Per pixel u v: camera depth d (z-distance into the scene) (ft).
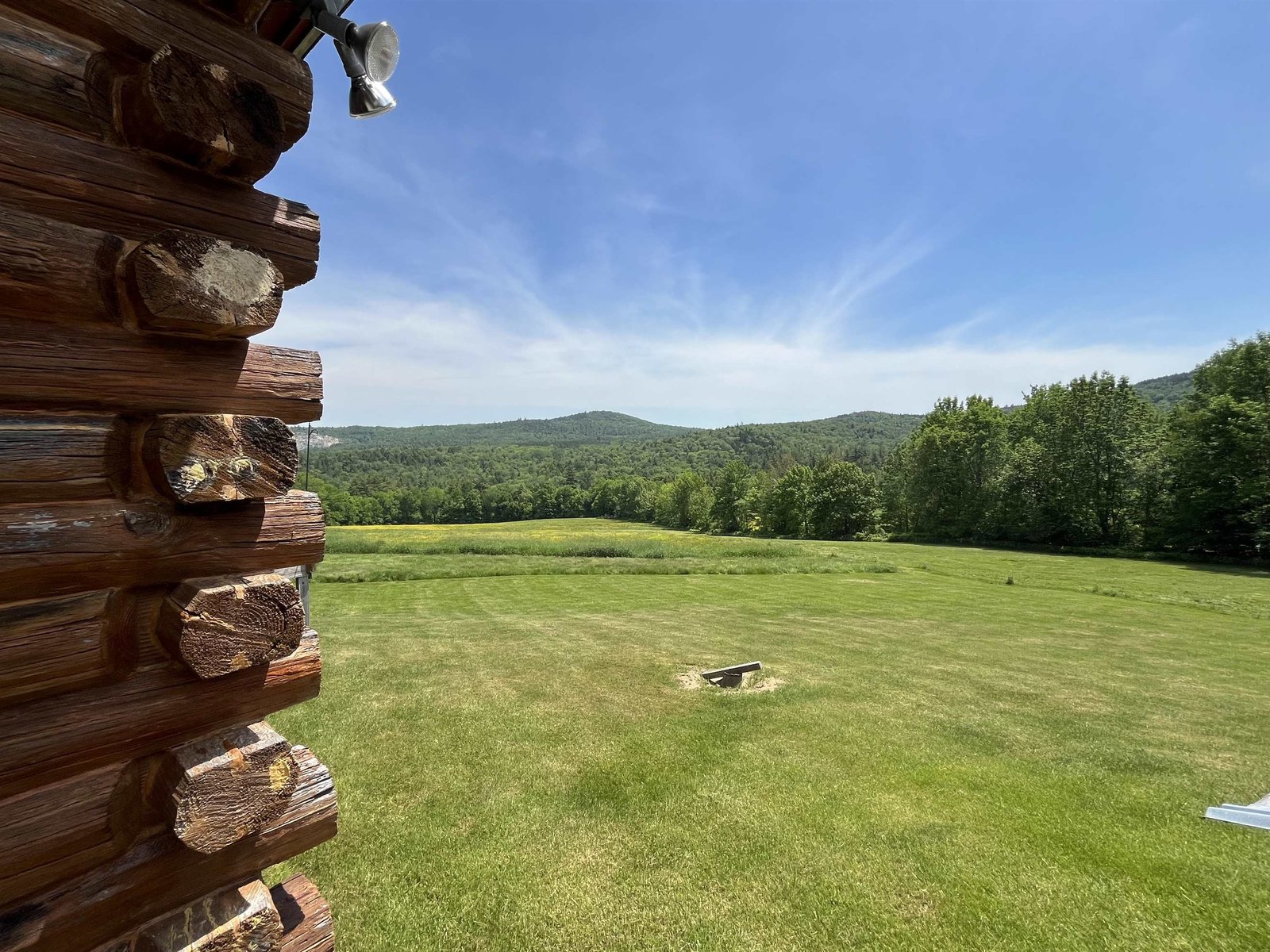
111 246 4.60
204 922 5.02
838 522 180.55
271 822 5.66
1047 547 128.26
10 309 4.23
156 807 4.88
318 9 6.72
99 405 4.65
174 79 4.53
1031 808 17.01
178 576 4.95
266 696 5.54
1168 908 12.84
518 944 11.77
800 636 40.98
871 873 13.99
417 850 14.74
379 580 74.08
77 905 4.45
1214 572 88.48
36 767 4.25
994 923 12.39
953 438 154.92
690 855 14.67
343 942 11.75
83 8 4.47
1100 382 133.08
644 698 26.48
